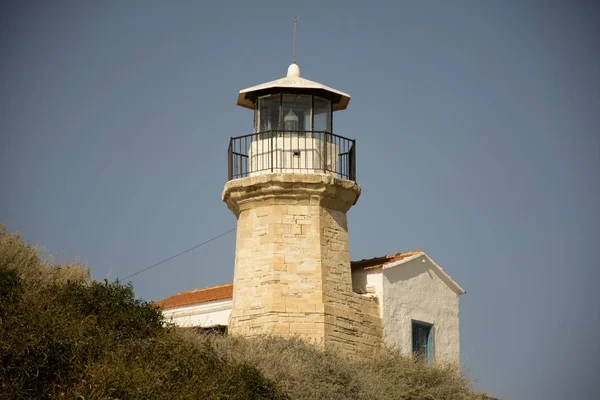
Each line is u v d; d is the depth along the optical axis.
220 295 99.94
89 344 68.25
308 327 88.12
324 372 81.56
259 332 88.31
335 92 93.75
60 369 65.75
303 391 78.62
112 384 65.19
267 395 73.94
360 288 94.06
